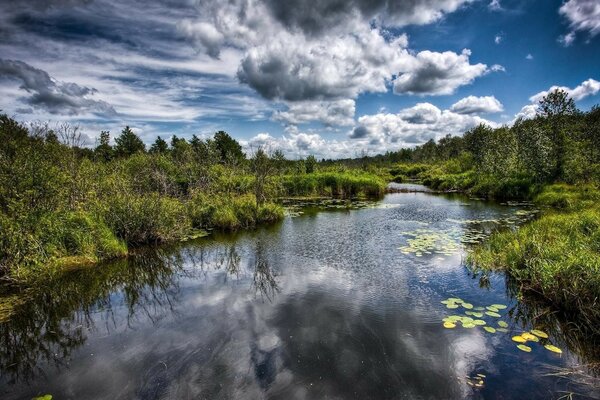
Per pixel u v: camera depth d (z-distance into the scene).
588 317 4.35
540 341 4.10
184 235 10.55
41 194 8.27
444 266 7.03
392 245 8.88
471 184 25.20
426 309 5.09
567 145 18.06
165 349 4.24
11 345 4.52
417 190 26.56
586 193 14.23
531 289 5.49
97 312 5.47
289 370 3.71
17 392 3.52
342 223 12.30
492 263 6.65
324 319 4.88
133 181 12.45
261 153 15.04
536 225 8.50
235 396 3.31
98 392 3.46
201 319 5.04
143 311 5.44
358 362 3.81
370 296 5.63
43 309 5.64
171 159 18.98
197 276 7.03
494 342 4.13
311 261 7.69
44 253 7.21
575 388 3.26
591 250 5.60
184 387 3.48
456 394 3.24
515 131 25.00
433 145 67.81
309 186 23.53
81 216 8.60
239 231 11.43
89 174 10.78
